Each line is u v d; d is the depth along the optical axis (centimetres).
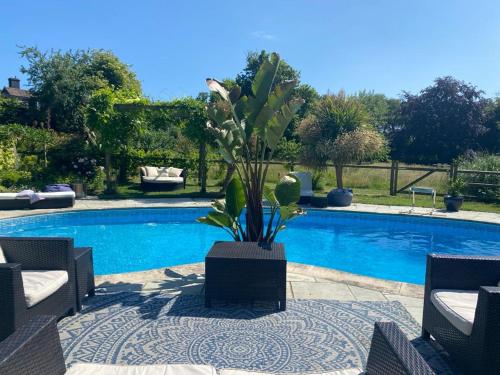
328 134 1270
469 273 327
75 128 2120
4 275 281
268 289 392
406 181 1515
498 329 239
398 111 3409
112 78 2745
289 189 471
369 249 810
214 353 310
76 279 379
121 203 1099
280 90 440
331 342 331
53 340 202
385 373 185
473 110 3080
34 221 919
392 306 409
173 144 1759
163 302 413
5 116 2056
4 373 162
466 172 1289
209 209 1078
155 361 296
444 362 302
